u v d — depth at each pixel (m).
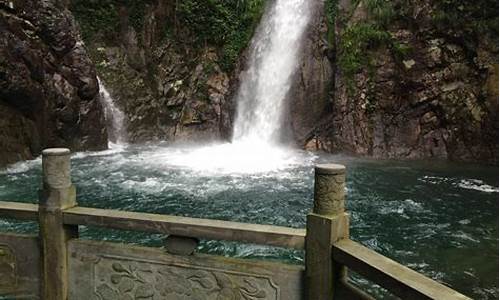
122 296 4.50
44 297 4.68
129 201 10.98
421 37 17.12
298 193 11.73
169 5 21.25
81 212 4.49
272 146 19.58
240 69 21.11
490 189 12.44
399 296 3.27
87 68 17.14
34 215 4.64
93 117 17.44
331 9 19.31
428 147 17.33
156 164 15.17
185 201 11.03
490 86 16.11
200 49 21.53
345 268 3.93
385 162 16.34
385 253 8.27
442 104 17.03
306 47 19.39
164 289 4.37
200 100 21.00
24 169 13.90
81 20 19.89
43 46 15.72
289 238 3.97
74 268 4.61
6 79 14.16
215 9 21.34
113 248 4.48
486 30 16.11
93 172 13.79
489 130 16.22
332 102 18.91
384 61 17.58
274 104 19.83
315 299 3.89
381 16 17.56
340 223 3.87
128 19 20.73
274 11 20.73
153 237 8.62
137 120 20.17
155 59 21.11
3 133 14.31
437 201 11.30
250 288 4.14
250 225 4.17
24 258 4.76
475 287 7.06
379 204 11.02
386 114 17.69
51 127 16.12
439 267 7.71
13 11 14.72
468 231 9.30
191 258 4.27
